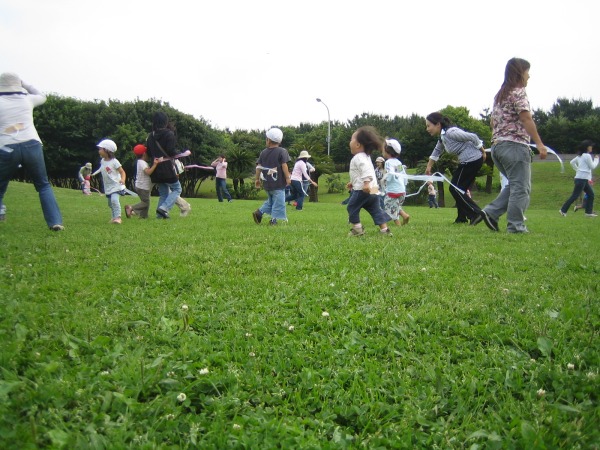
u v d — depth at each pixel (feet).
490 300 11.57
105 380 7.48
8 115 22.44
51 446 5.87
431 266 15.26
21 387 7.02
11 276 13.26
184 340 9.12
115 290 12.07
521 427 6.41
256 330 9.83
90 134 161.58
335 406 7.20
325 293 12.19
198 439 6.33
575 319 10.37
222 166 68.18
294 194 57.16
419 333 9.67
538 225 32.27
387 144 30.55
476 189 160.04
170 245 18.83
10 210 35.81
